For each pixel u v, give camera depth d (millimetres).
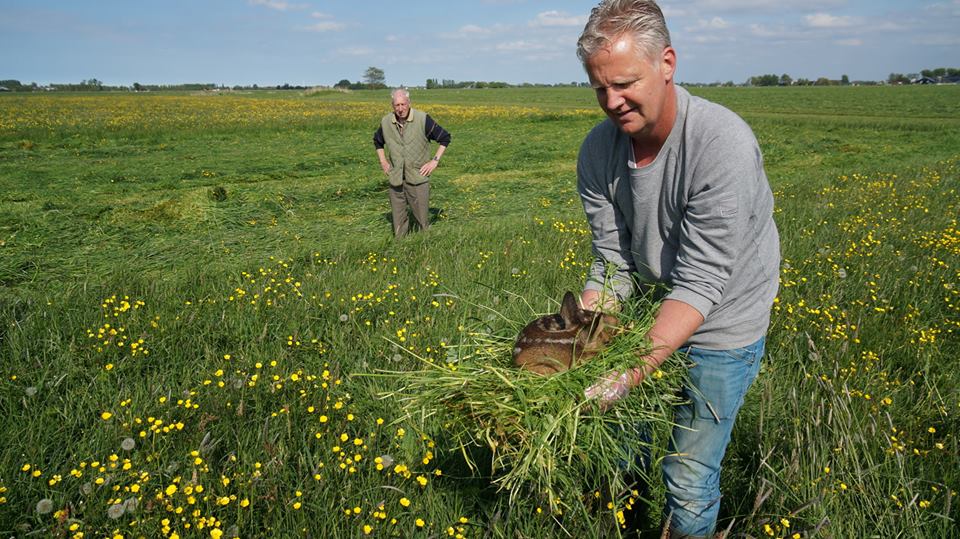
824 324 4930
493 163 18391
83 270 7539
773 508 3000
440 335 4715
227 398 3814
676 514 2816
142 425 3570
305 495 3035
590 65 2207
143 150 20250
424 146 9141
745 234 2398
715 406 2676
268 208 11078
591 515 2928
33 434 3465
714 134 2301
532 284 6180
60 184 13344
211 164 16938
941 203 10969
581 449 2424
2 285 6910
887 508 2871
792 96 77500
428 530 2918
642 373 2447
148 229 9398
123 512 2717
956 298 5816
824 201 11234
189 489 2834
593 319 2484
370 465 3215
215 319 5203
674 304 2428
